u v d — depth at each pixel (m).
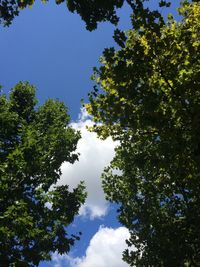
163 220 16.88
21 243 16.31
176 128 12.43
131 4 9.48
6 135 18.00
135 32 12.88
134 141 14.34
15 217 14.30
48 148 19.38
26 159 16.86
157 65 12.36
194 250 15.62
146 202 18.23
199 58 12.31
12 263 14.66
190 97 12.26
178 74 12.30
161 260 16.25
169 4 10.19
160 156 14.61
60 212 18.17
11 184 16.00
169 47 12.21
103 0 9.05
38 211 17.52
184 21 13.86
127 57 11.55
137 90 11.95
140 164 15.52
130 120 12.52
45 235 17.14
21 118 19.59
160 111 12.16
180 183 15.17
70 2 9.30
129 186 18.75
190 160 12.92
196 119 11.60
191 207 15.24
